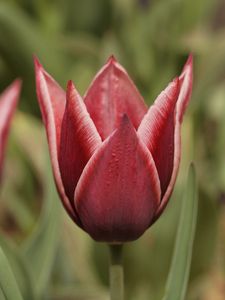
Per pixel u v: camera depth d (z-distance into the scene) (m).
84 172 0.38
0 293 0.41
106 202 0.38
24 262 0.49
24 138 0.72
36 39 0.73
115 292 0.40
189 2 0.84
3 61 0.74
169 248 0.62
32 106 0.76
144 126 0.37
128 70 0.79
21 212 0.70
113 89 0.40
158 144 0.38
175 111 0.38
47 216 0.52
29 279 0.49
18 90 0.47
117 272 0.40
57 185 0.38
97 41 0.85
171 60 0.81
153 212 0.39
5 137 0.47
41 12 0.86
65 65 0.75
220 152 0.75
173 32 0.83
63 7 0.85
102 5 0.85
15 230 0.78
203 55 0.79
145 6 0.92
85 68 0.76
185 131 0.66
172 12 0.84
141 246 0.62
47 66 0.75
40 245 0.52
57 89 0.39
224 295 0.65
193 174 0.42
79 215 0.39
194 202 0.42
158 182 0.38
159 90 0.80
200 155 0.75
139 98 0.40
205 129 0.77
